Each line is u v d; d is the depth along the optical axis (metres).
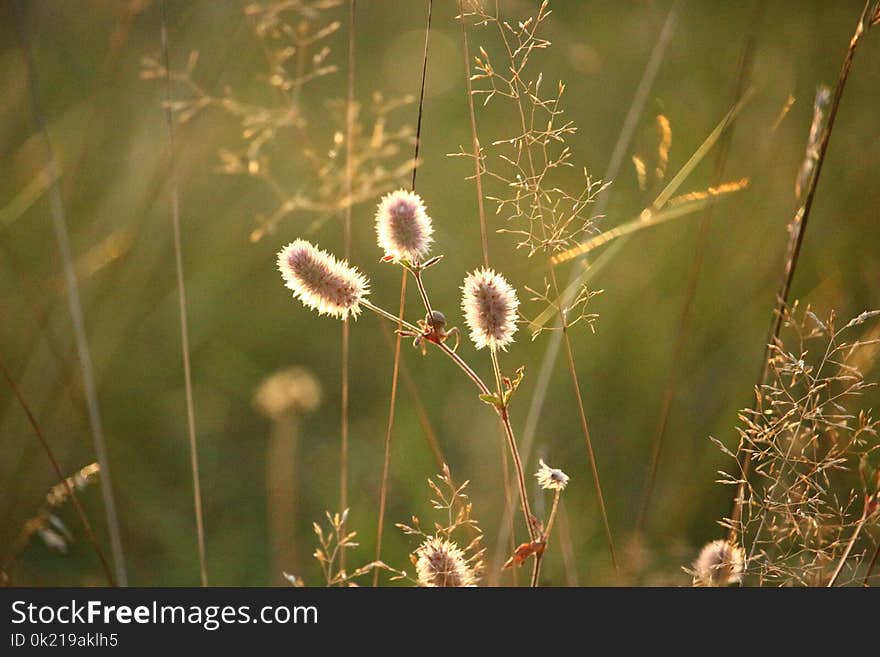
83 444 0.77
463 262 0.87
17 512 0.75
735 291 0.79
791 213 0.80
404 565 0.74
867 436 0.71
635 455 0.76
